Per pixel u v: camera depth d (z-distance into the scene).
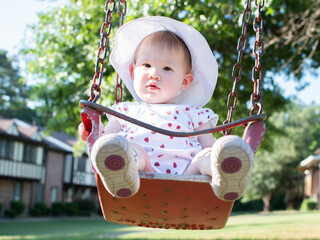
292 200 39.25
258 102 2.21
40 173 28.36
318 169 32.62
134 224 2.32
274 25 7.82
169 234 13.04
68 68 7.54
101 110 1.97
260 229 13.35
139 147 2.02
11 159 25.20
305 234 10.97
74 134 11.06
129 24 2.46
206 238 10.86
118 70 2.59
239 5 5.31
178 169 2.17
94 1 6.90
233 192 1.77
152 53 2.37
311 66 8.71
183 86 2.52
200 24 6.08
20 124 32.25
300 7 7.40
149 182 1.88
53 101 9.20
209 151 2.03
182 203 2.01
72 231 16.92
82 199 32.56
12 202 24.95
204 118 2.44
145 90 2.36
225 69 7.14
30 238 12.43
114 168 1.65
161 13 6.12
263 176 32.78
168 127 2.29
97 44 7.02
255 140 2.00
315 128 40.81
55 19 7.89
